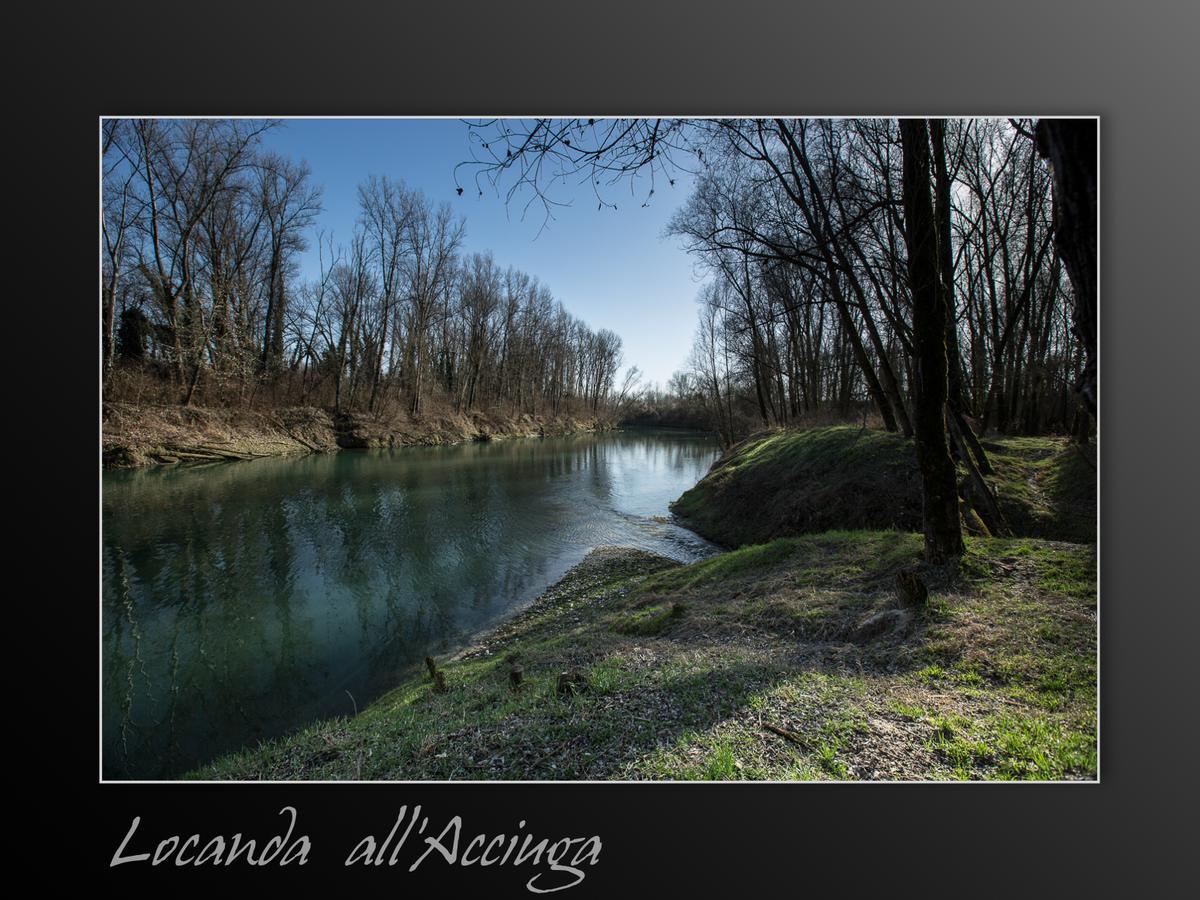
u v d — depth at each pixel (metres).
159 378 31.22
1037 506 11.80
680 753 4.20
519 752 4.52
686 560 16.11
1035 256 17.97
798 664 6.02
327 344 44.44
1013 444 16.47
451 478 30.98
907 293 9.88
